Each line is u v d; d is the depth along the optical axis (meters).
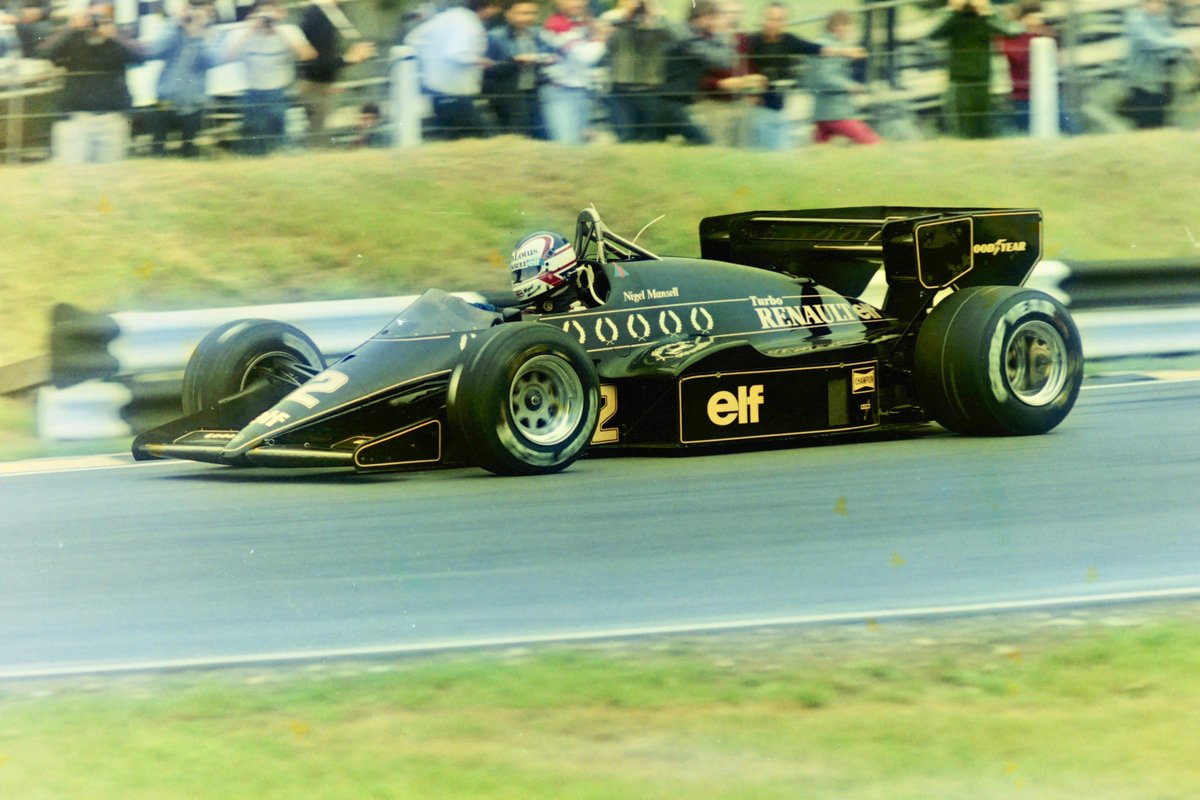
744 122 24.39
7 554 11.22
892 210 15.35
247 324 14.09
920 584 9.77
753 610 9.29
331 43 23.55
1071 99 26.61
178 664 8.64
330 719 7.77
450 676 8.29
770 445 14.38
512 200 23.09
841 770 7.16
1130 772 7.12
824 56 24.38
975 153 25.27
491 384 12.40
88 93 23.42
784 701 7.89
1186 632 8.77
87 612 9.73
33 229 21.92
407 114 23.94
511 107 24.09
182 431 13.44
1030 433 14.31
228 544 11.16
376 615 9.38
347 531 11.38
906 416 14.56
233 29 23.34
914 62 25.42
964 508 11.63
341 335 17.05
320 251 22.08
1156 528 11.02
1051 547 10.57
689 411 13.25
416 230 22.47
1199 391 16.83
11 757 7.42
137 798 6.97
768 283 14.53
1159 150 26.38
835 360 13.93
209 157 23.70
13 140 23.47
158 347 16.48
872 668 8.31
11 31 23.39
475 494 12.40
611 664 8.41
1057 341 14.34
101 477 14.00
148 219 22.41
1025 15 26.11
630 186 23.38
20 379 17.80
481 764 7.25
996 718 7.69
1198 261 19.80
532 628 9.04
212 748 7.46
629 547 10.71
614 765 7.23
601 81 23.97
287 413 12.55
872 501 11.91
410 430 12.51
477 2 23.72
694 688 8.06
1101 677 8.17
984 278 14.85
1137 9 26.78
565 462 12.84
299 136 23.94
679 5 24.53
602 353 13.42
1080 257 23.62
